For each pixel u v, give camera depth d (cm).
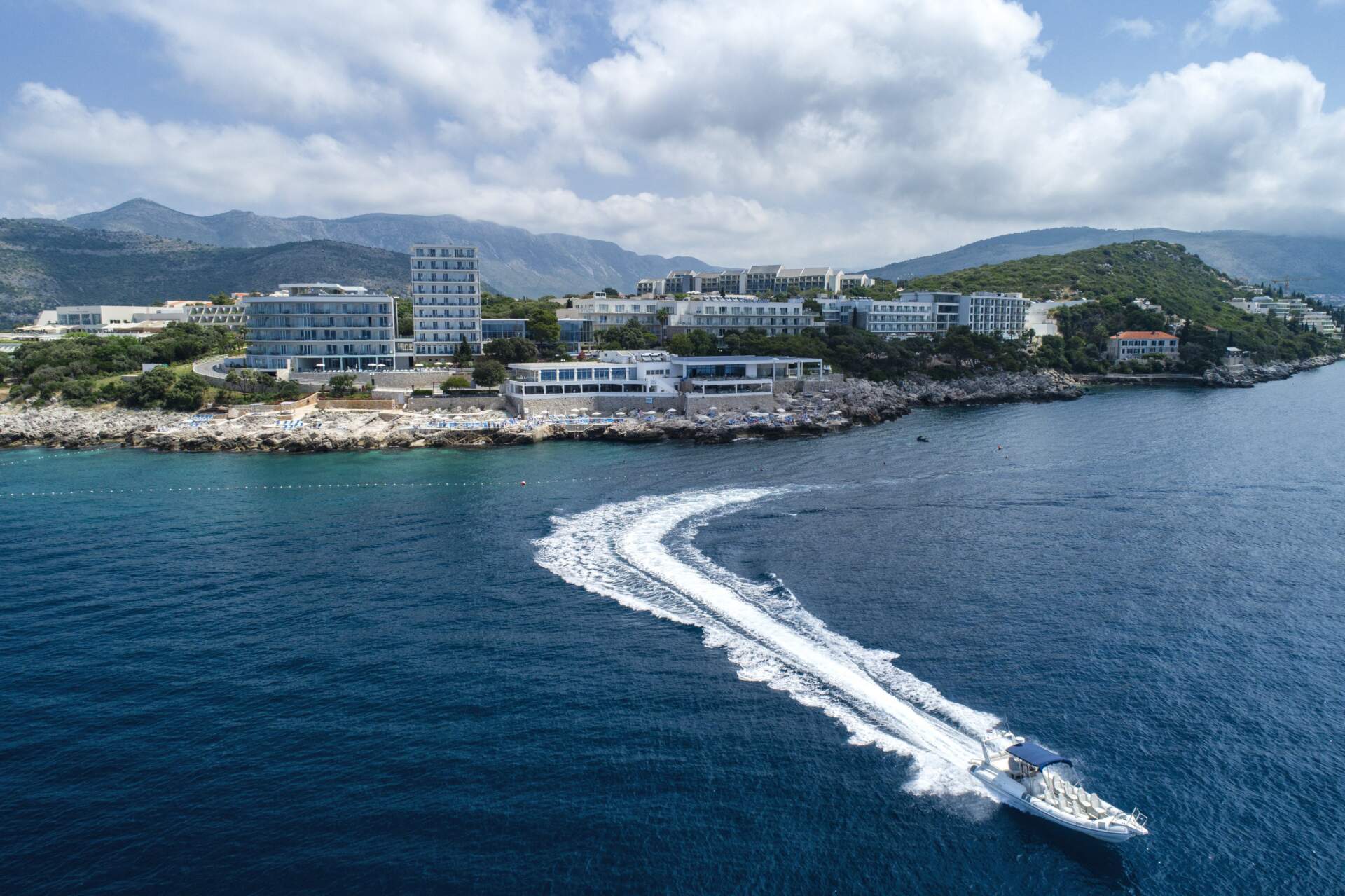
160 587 7569
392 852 4206
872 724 5344
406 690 5734
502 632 6656
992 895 4012
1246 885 4062
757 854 4231
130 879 4003
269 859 4147
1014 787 4662
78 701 5541
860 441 15625
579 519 9869
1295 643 6412
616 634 6625
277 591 7494
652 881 4050
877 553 8556
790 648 6347
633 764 4931
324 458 13912
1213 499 10756
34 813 4444
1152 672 5978
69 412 16650
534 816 4478
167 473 12581
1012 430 16962
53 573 7906
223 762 4900
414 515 10069
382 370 18988
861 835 4372
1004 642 6438
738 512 10188
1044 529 9419
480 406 17725
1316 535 9169
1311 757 4988
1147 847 4303
